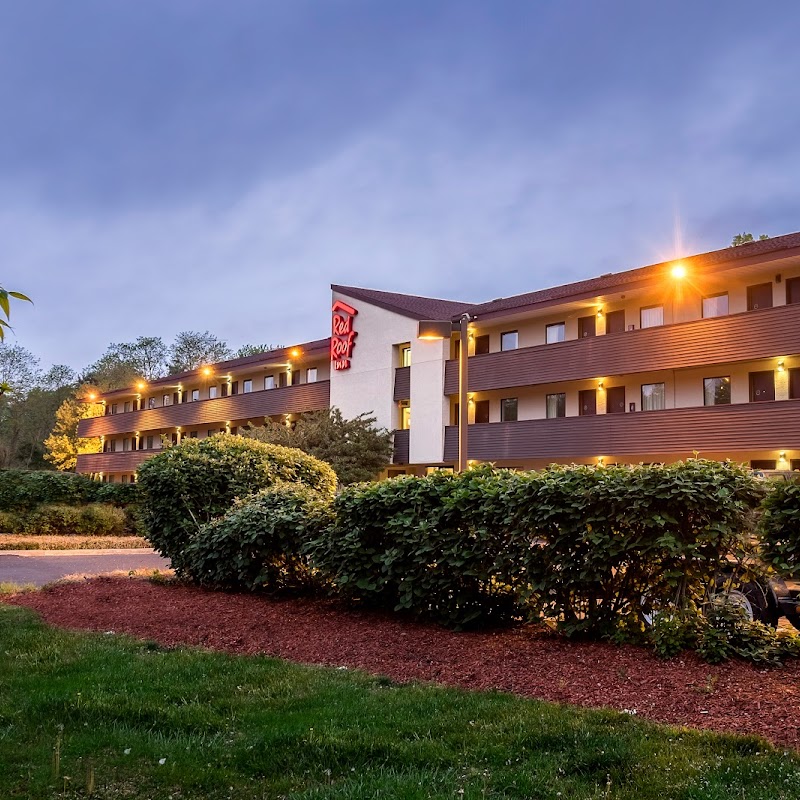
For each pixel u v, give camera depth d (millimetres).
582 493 6504
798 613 7754
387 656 6586
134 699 5215
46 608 9430
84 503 28547
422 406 32469
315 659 6652
